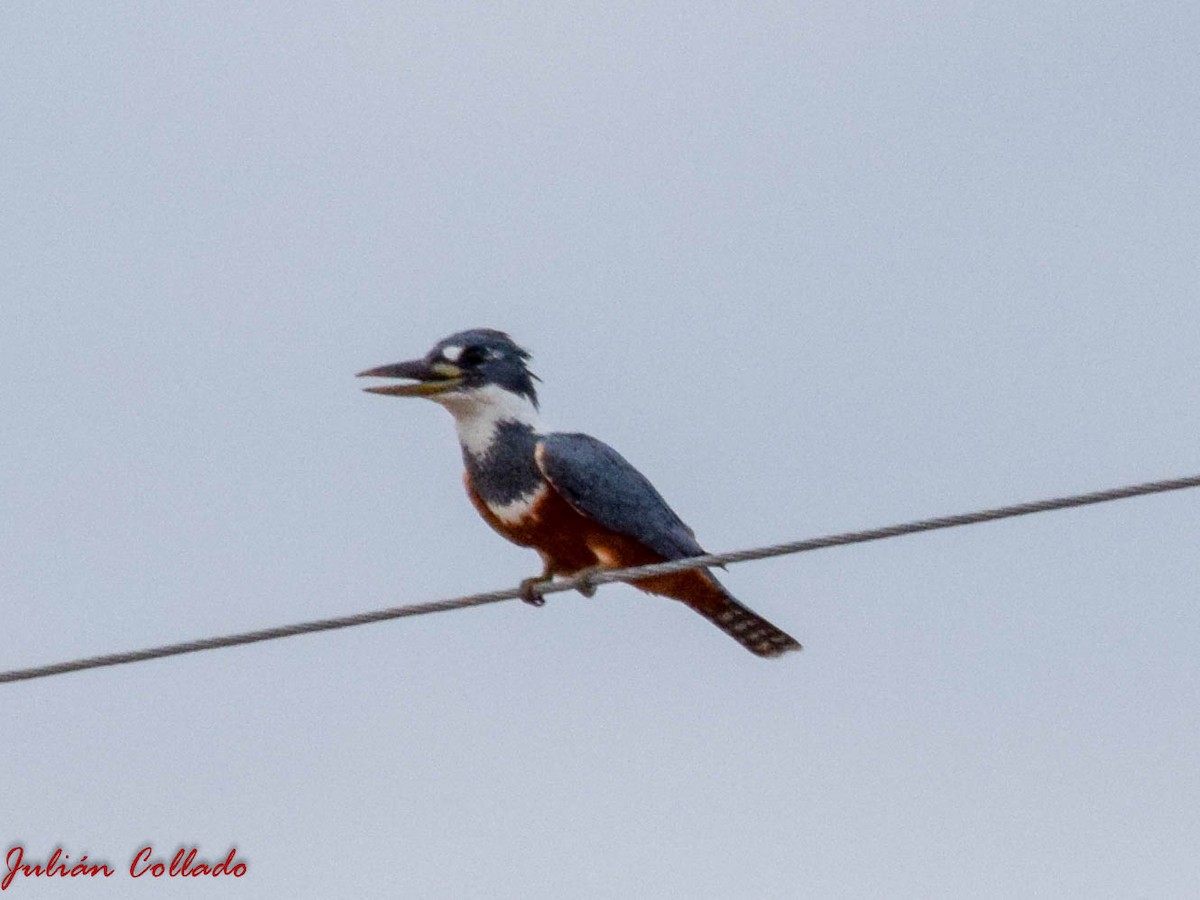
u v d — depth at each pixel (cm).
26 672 1060
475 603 1082
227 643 1077
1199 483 968
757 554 1082
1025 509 1002
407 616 1088
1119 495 983
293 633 1078
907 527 1034
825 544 1057
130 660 1065
